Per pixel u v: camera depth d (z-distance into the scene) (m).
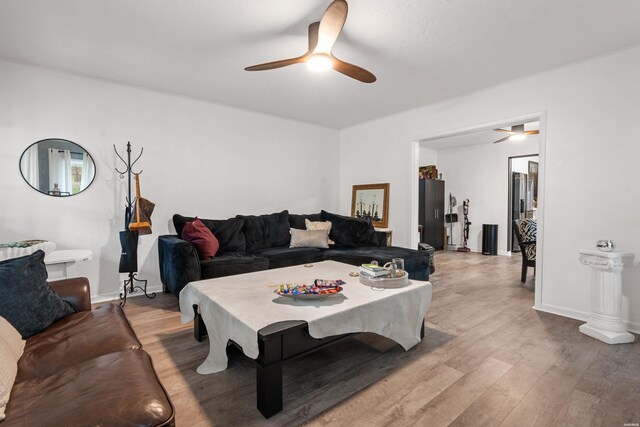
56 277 2.53
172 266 3.10
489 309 3.14
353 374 1.95
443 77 3.30
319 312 1.76
